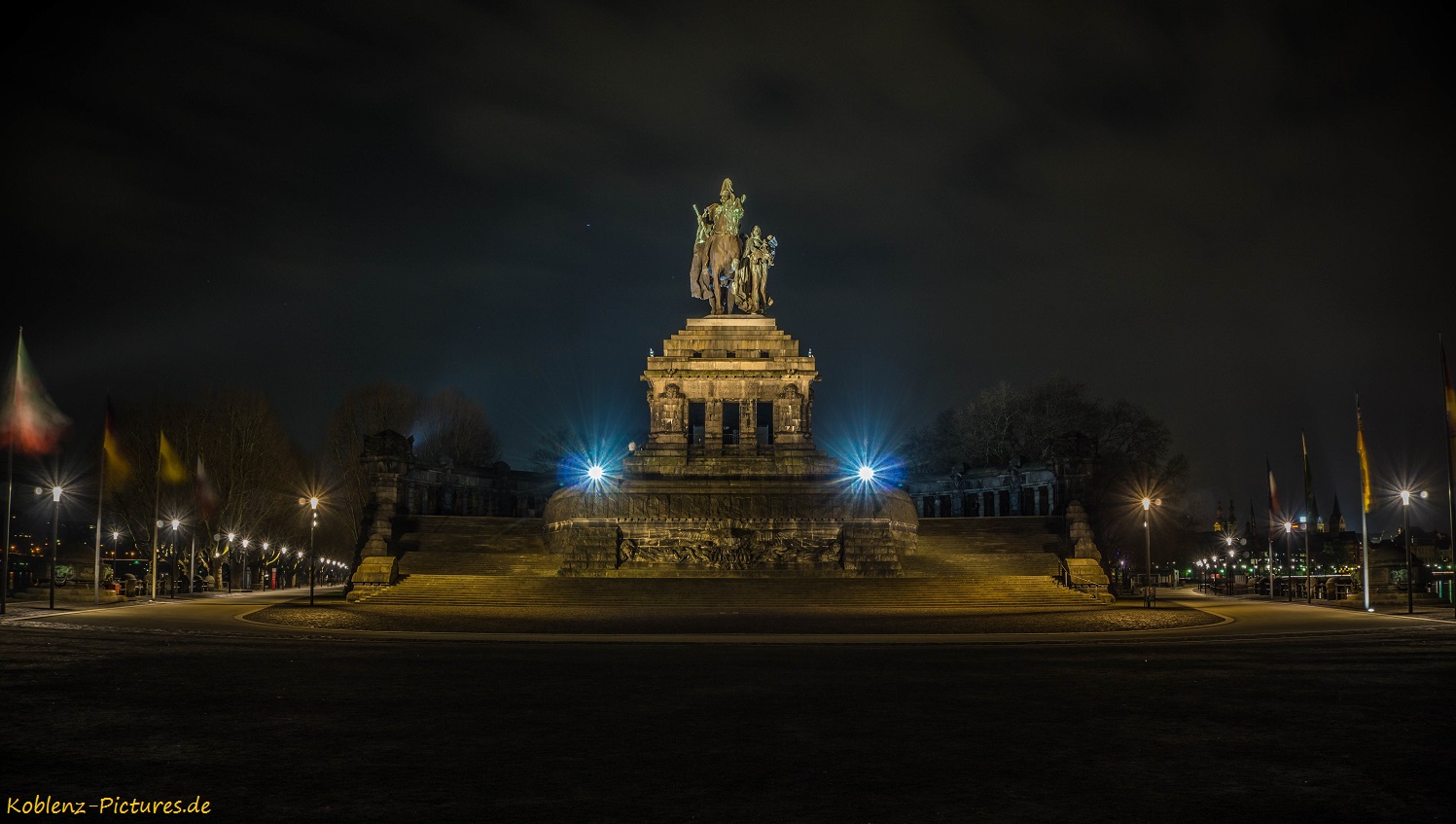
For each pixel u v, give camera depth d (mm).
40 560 107375
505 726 24688
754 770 20062
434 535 95188
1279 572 149750
